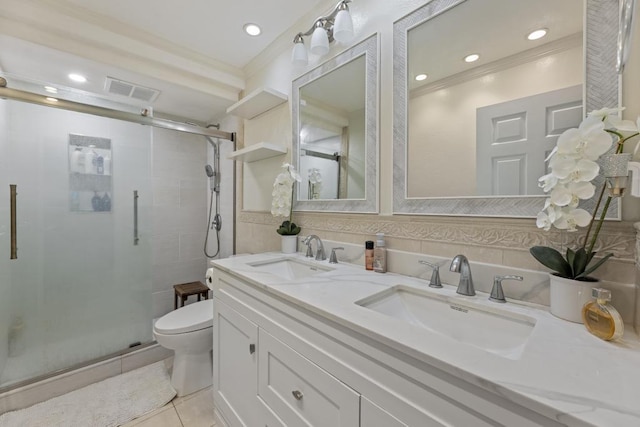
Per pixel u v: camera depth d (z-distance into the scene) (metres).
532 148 0.85
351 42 1.37
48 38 1.49
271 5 1.51
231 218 2.47
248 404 1.10
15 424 1.38
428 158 1.08
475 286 0.94
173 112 2.54
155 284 2.60
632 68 0.69
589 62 0.75
